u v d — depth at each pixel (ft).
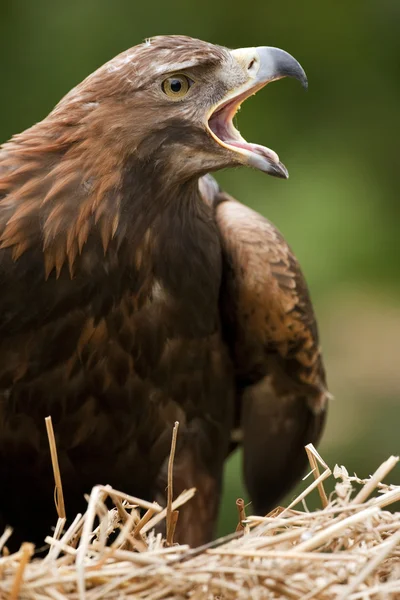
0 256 25.99
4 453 28.04
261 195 50.57
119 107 25.99
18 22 49.93
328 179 51.47
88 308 26.71
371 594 19.43
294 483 33.17
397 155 52.21
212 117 27.02
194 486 29.19
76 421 27.81
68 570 19.89
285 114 52.21
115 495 21.93
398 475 50.21
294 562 19.72
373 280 52.37
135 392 27.99
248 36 51.34
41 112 49.73
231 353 30.71
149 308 27.37
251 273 29.04
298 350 30.35
